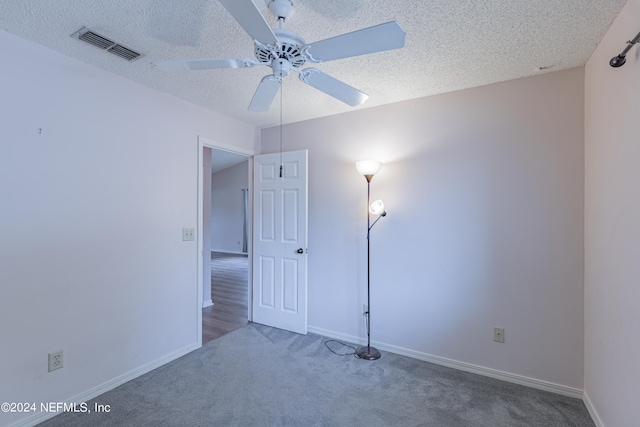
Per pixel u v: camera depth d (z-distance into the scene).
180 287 2.71
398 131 2.77
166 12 1.55
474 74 2.23
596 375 1.86
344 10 1.52
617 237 1.58
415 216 2.69
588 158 2.01
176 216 2.68
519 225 2.29
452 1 1.46
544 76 2.21
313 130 3.26
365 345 2.93
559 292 2.16
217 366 2.53
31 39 1.80
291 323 3.28
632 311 1.43
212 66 1.53
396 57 1.98
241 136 3.37
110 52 1.94
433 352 2.60
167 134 2.61
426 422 1.85
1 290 1.71
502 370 2.34
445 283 2.55
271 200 3.41
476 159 2.44
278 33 1.36
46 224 1.89
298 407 1.99
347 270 3.04
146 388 2.21
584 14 1.55
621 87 1.53
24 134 1.80
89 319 2.09
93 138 2.12
